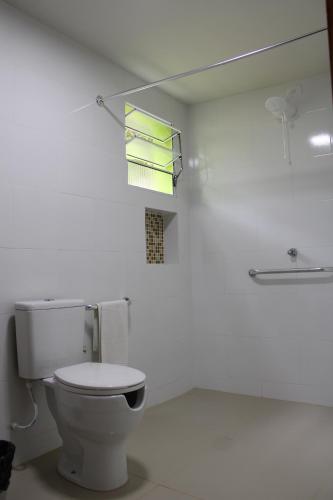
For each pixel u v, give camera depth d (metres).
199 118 3.32
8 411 1.95
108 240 2.54
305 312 2.85
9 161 2.01
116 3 2.07
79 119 2.40
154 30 2.32
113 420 1.63
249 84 3.00
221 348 3.15
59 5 2.08
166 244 3.23
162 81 2.26
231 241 3.14
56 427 2.16
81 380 1.70
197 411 2.68
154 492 1.69
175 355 3.06
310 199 2.85
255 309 3.03
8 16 2.05
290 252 2.89
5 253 1.97
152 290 2.88
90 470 1.74
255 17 2.21
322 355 2.78
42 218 2.15
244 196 3.10
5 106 2.01
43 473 1.88
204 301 3.24
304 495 1.65
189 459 1.99
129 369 1.90
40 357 1.93
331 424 2.40
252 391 3.02
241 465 1.92
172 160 3.18
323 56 2.61
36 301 2.02
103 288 2.49
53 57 2.27
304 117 2.89
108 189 2.57
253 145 3.08
